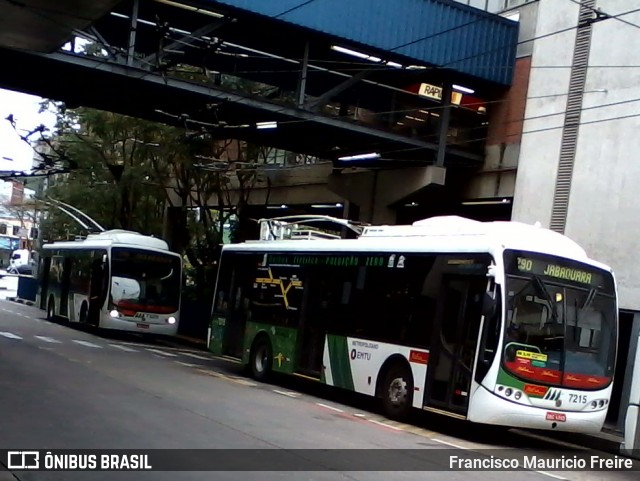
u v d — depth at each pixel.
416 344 13.67
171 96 21.20
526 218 20.62
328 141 24.55
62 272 32.66
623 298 17.33
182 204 33.28
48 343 21.95
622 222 17.81
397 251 14.66
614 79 18.64
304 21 19.92
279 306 18.05
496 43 22.86
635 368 12.00
